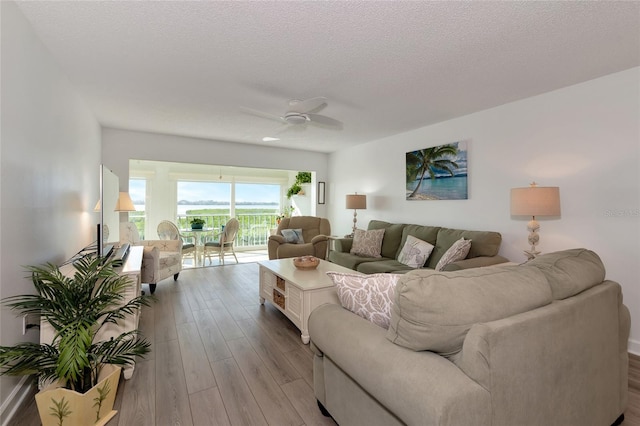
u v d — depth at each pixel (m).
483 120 3.46
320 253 5.07
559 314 1.15
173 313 3.21
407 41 2.02
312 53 2.19
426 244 3.60
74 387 1.55
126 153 4.53
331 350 1.35
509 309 1.06
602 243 2.54
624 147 2.42
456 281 1.08
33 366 1.44
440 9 1.68
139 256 2.74
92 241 3.69
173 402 1.75
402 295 1.06
